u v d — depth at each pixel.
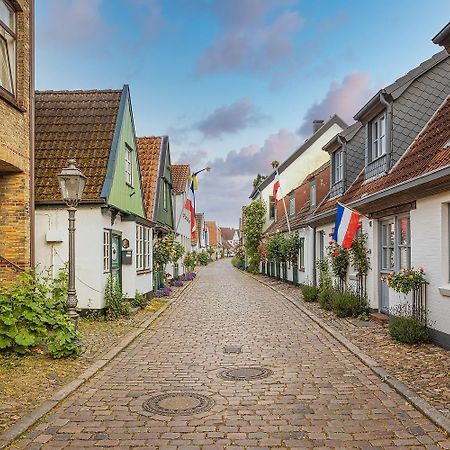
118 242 15.70
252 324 12.93
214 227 113.50
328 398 6.42
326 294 15.70
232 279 33.84
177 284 26.17
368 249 13.34
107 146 14.44
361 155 17.28
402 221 11.41
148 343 10.38
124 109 15.48
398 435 5.12
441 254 9.01
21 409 5.88
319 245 20.36
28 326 8.48
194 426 5.47
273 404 6.21
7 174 11.20
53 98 15.93
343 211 12.90
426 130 11.94
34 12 11.68
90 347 9.61
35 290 9.41
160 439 5.11
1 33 10.43
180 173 34.97
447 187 8.60
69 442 5.03
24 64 11.16
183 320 13.74
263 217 39.78
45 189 13.16
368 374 7.61
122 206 15.41
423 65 12.70
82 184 8.98
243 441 5.03
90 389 6.93
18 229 11.19
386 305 12.51
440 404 5.90
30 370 7.54
